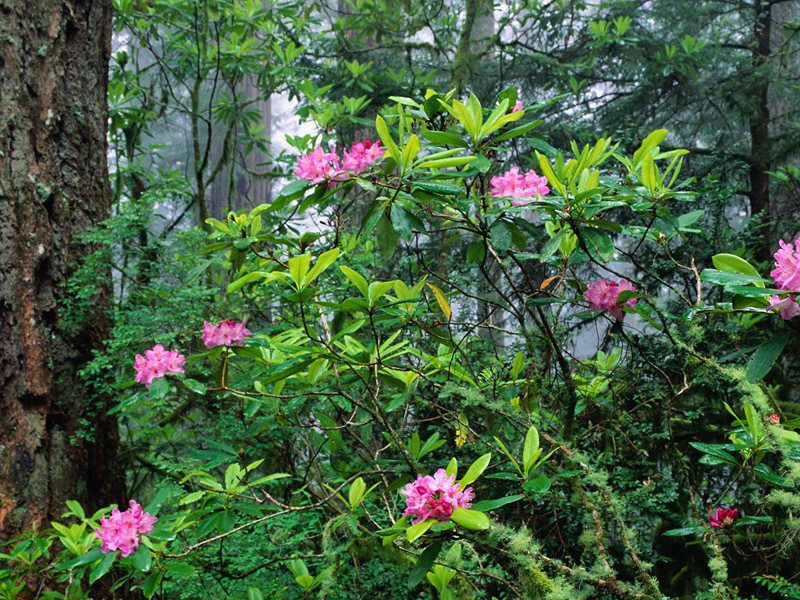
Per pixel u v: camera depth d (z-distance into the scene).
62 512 2.51
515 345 2.51
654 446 2.30
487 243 1.79
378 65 5.29
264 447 2.49
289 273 1.62
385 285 1.51
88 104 2.84
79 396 2.61
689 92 4.96
